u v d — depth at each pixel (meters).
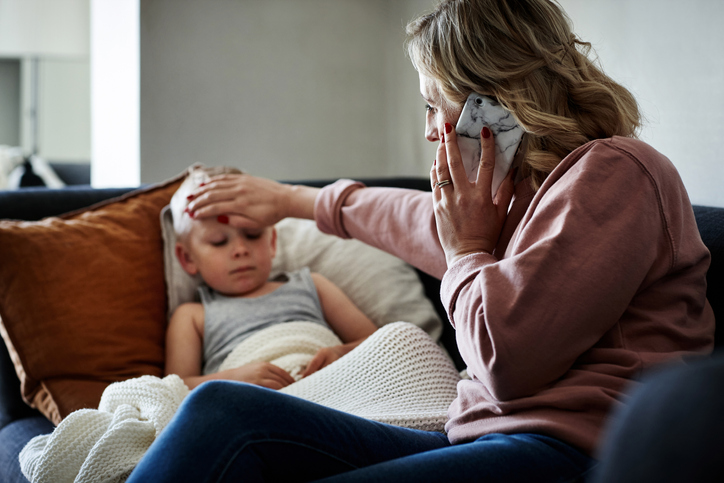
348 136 2.26
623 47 1.37
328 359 1.28
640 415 0.46
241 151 2.14
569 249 0.74
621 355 0.76
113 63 2.37
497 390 0.75
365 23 2.22
